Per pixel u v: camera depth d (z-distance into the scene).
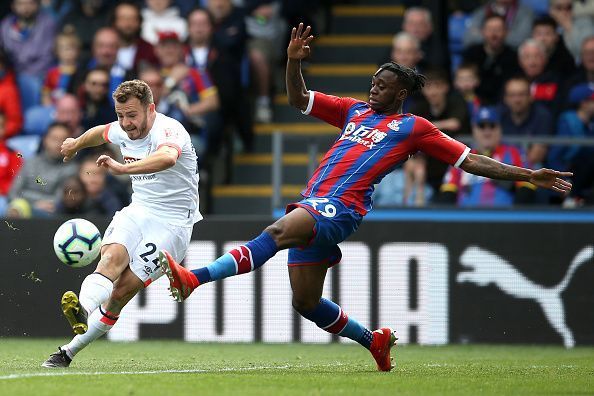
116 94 23.86
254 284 39.47
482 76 47.81
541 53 46.91
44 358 29.27
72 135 47.47
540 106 45.31
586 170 42.22
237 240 39.53
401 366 28.06
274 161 41.75
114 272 24.09
